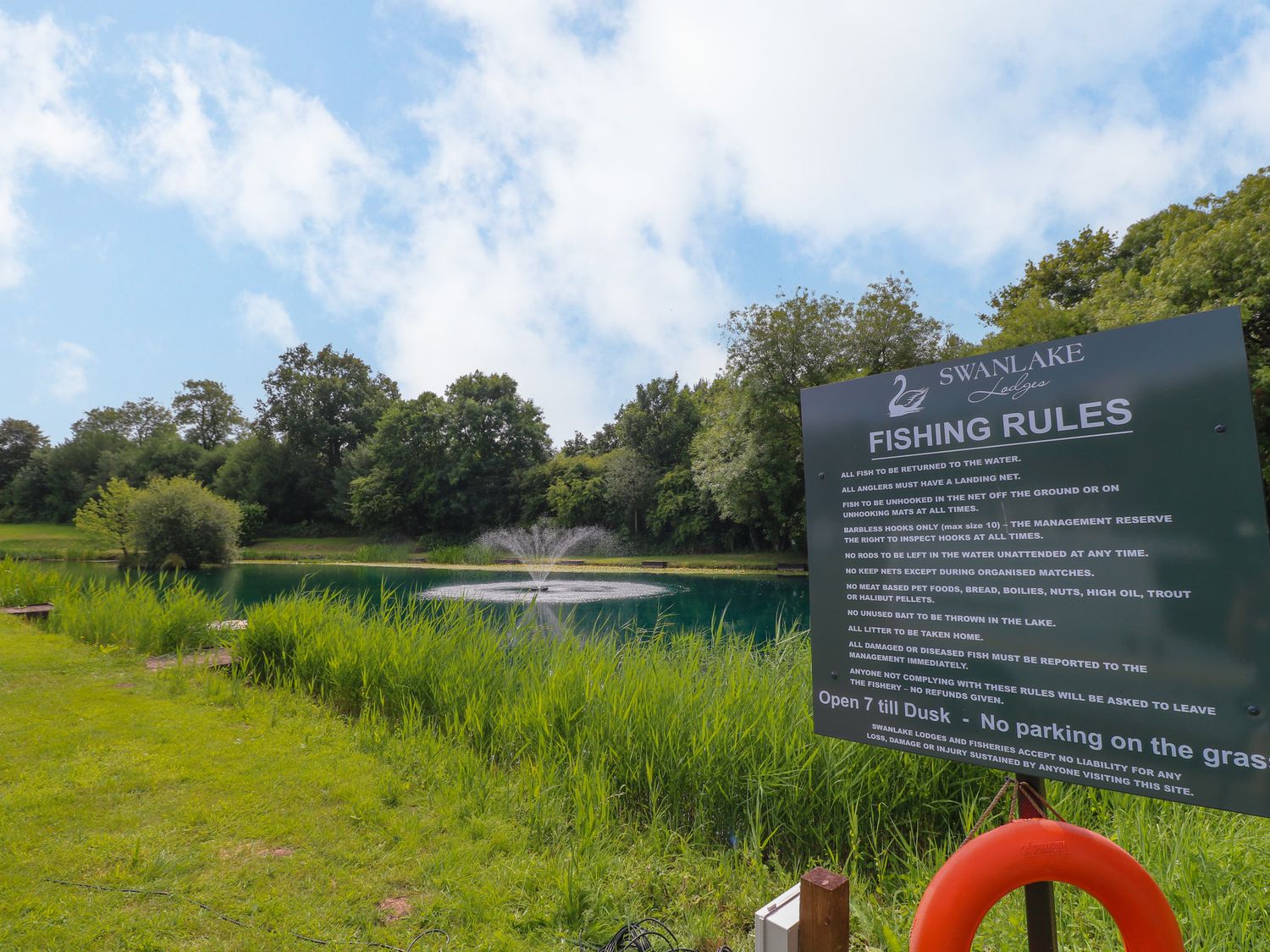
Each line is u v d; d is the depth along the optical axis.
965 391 1.86
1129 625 1.57
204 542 28.27
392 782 3.70
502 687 5.02
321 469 52.06
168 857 2.88
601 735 3.95
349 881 2.75
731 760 3.37
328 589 7.50
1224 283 14.36
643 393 43.34
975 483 1.82
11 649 6.95
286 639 6.36
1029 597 1.71
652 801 3.39
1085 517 1.64
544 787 3.58
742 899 2.71
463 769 3.84
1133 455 1.58
